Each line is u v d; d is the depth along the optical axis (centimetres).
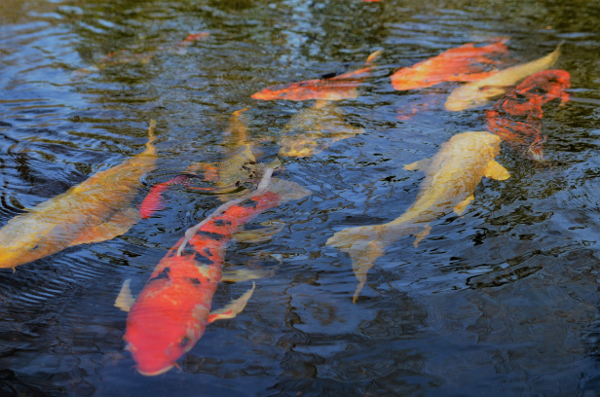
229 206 342
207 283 276
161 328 238
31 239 305
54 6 835
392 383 222
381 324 254
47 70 593
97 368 230
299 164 406
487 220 330
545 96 514
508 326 250
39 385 222
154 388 221
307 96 529
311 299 272
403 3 855
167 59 630
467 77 571
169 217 341
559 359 230
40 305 269
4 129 459
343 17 788
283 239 319
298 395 218
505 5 834
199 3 860
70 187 374
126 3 859
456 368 229
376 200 359
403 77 564
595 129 446
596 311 256
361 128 464
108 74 587
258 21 770
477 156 384
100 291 279
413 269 291
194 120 481
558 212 335
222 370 230
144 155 416
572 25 730
